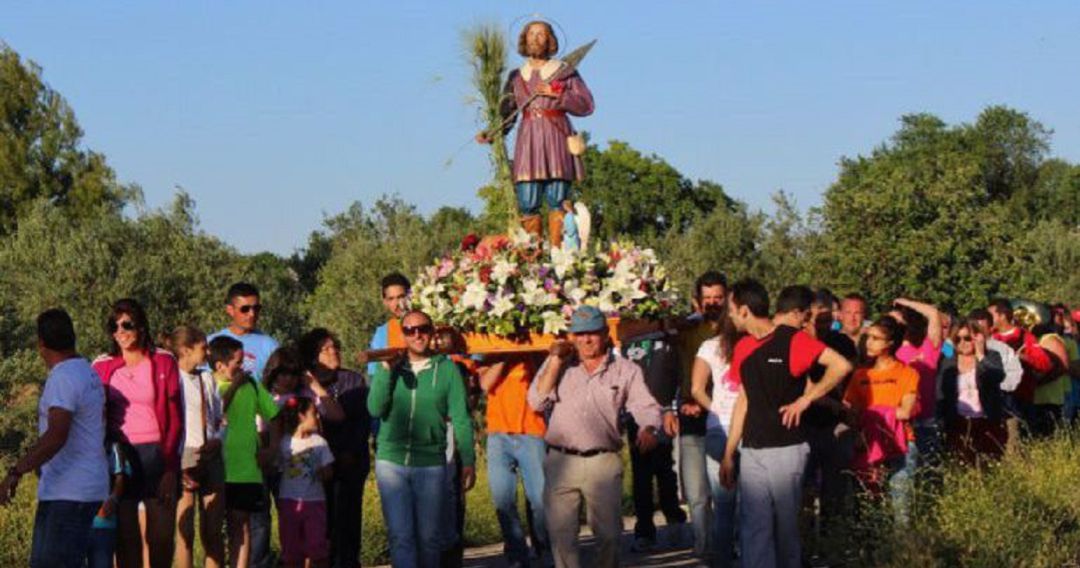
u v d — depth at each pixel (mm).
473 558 14461
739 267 40531
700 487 11930
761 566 9727
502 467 12008
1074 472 12094
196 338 10875
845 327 12562
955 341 13805
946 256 27266
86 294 34250
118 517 9945
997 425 13484
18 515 14641
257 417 11281
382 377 10367
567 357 10023
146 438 9953
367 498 15727
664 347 12023
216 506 11078
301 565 11281
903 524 10781
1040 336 16703
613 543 9969
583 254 11602
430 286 11602
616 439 9984
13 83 61250
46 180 61062
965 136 83375
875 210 27781
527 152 12461
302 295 48250
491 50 12695
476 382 12266
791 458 9695
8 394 30016
